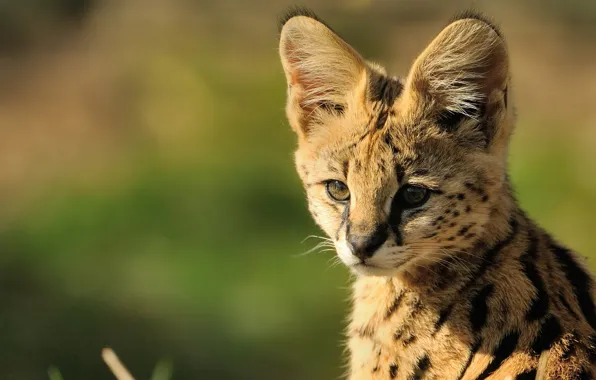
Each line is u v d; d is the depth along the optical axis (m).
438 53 6.83
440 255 6.65
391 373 6.62
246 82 19.83
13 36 24.64
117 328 14.16
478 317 6.41
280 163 17.52
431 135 6.81
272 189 16.75
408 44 20.52
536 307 6.27
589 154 18.83
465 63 6.84
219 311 14.49
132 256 15.50
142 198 16.47
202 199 16.45
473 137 6.84
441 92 6.87
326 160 7.02
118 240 15.86
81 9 24.89
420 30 20.92
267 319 14.37
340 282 15.03
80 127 20.72
